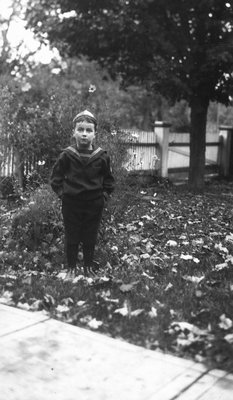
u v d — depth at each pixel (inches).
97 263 208.8
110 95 949.2
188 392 113.3
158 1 465.7
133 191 301.7
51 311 159.6
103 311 157.3
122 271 204.2
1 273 203.3
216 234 279.9
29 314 157.6
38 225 239.3
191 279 189.8
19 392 111.3
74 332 144.4
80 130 193.2
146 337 140.6
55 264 216.5
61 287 180.9
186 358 130.2
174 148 615.5
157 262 219.9
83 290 176.7
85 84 928.9
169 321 148.7
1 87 421.7
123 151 285.6
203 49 475.2
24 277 195.2
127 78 553.3
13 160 377.7
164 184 475.5
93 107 361.1
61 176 197.3
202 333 139.0
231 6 471.2
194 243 253.9
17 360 126.0
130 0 462.3
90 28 504.4
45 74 890.7
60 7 502.6
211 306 159.0
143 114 968.9
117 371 122.3
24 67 802.8
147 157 556.7
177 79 468.4
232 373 122.1
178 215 338.0
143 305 162.1
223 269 206.4
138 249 240.7
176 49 481.4
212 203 408.5
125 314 153.2
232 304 161.5
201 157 537.6
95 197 195.2
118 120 336.5
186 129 909.8
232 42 454.6
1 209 311.7
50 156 364.5
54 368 122.8
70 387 114.3
